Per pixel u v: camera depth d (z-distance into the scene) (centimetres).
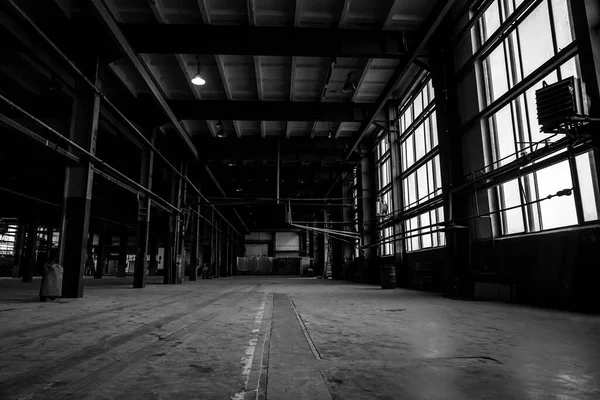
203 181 3362
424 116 1884
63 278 1314
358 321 764
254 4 1316
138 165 2670
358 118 2092
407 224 2172
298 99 2053
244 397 321
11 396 324
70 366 424
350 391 331
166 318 818
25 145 1847
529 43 1137
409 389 337
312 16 1388
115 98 1895
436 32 1619
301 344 533
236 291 1753
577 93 827
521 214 1176
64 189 1322
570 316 830
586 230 904
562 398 315
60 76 1338
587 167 920
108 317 834
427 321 761
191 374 390
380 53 1446
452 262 1463
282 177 3338
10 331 654
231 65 1702
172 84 1864
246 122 2394
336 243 3897
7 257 4775
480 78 1398
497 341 555
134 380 370
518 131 1185
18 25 1148
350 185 3378
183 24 1383
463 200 1469
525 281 1123
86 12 1266
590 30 864
